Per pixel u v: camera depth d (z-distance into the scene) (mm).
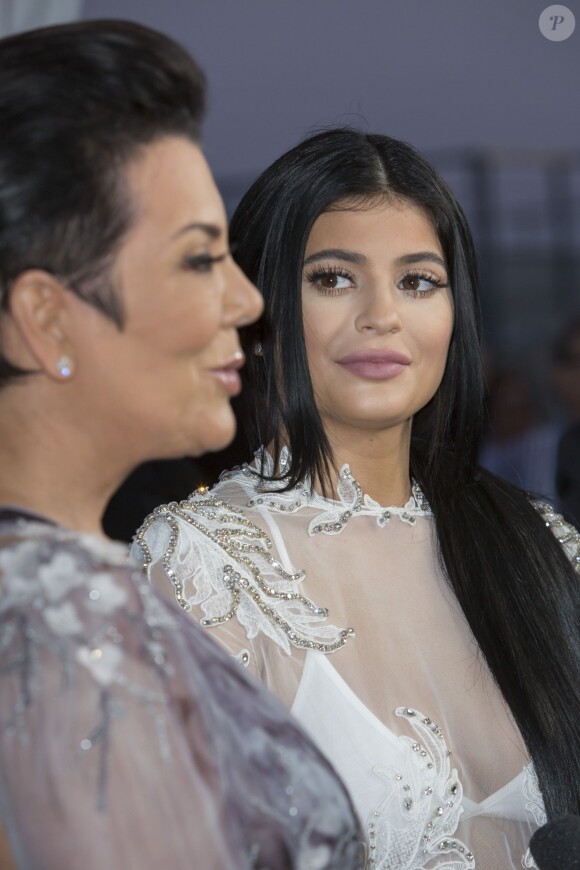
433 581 3012
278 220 2893
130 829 1307
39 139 1459
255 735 1604
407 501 3107
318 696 2689
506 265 10766
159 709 1385
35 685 1324
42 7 7262
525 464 9422
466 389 3182
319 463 2932
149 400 1566
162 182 1519
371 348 2822
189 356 1578
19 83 1474
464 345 3176
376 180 2857
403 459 3080
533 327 10859
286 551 2846
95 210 1476
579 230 10617
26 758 1307
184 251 1537
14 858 1392
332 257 2855
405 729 2719
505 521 3156
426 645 2883
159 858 1315
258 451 3041
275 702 1687
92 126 1479
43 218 1465
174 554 2730
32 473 1573
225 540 2773
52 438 1573
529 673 2926
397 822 2635
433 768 2689
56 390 1554
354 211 2854
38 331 1509
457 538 3061
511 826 2811
